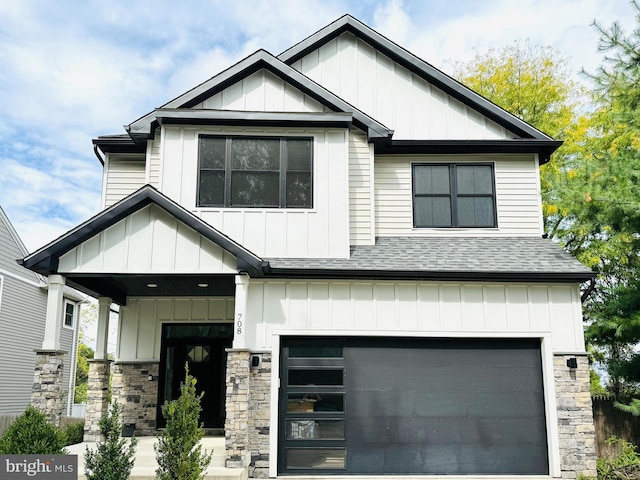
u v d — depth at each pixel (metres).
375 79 12.32
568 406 9.75
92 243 9.42
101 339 11.14
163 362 11.81
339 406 9.80
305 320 9.89
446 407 9.87
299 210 10.57
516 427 9.84
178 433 7.15
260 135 10.85
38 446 7.40
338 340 10.02
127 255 9.41
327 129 10.91
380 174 11.91
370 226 11.27
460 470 9.67
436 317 10.04
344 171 10.77
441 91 12.28
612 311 11.30
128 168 12.16
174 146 10.71
